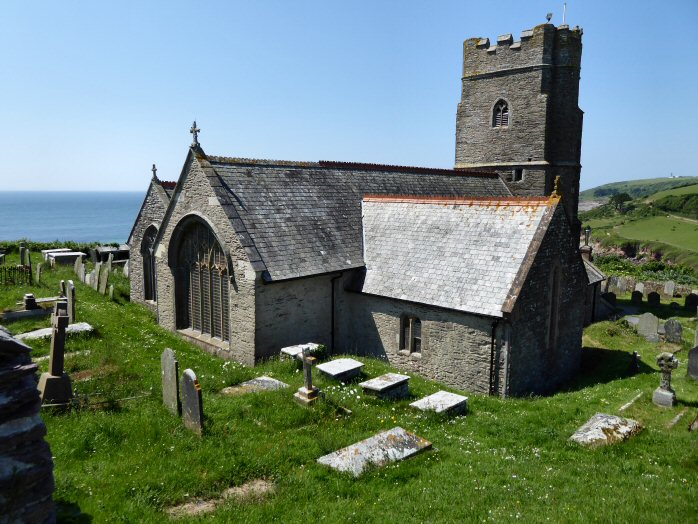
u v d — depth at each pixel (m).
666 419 14.20
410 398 15.01
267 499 8.62
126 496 8.30
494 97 32.72
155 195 25.97
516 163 32.16
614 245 84.62
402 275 19.64
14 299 23.61
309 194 22.16
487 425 13.03
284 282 18.53
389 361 19.75
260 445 10.43
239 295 18.41
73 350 16.77
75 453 9.70
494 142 33.06
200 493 8.78
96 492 8.23
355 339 20.92
